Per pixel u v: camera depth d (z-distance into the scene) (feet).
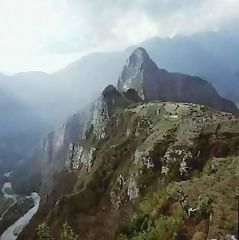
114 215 384.68
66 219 426.51
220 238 130.93
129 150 465.47
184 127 395.75
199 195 164.35
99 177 463.83
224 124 362.53
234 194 150.82
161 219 166.40
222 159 204.03
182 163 338.34
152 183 353.72
